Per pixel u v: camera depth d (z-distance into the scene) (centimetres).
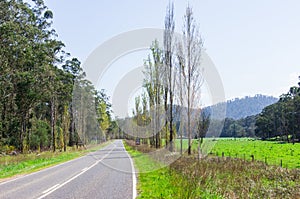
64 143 4912
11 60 4119
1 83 4128
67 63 5412
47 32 4844
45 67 4559
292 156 3797
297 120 8381
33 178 1714
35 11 4744
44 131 5444
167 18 3366
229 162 2098
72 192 1205
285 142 7844
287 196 1111
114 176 1744
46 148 5562
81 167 2322
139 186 1355
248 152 4500
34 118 5469
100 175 1800
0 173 1980
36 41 4478
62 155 3716
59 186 1373
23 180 1633
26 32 4166
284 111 9038
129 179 1608
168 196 1086
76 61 5434
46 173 1972
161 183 1410
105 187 1335
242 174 1597
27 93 4388
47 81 4603
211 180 1238
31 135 5178
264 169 1875
